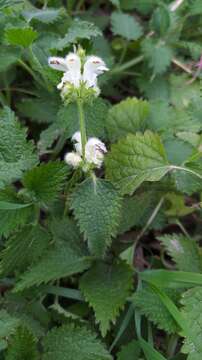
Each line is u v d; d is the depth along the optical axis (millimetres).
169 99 434
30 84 436
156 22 451
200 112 383
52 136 381
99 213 324
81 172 339
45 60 389
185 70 448
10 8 380
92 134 353
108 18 480
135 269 346
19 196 325
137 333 322
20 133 328
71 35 361
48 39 395
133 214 359
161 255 379
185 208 384
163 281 328
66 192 349
